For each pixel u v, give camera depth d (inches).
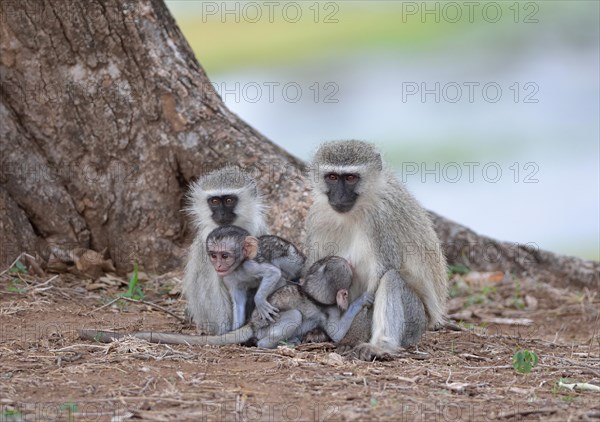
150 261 584.7
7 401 325.4
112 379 356.5
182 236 591.8
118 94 576.1
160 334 420.8
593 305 625.9
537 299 636.7
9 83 569.3
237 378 362.6
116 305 516.7
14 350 400.8
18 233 564.7
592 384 376.2
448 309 606.5
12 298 505.0
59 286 544.7
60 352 396.2
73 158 580.1
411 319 436.8
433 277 459.8
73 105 574.6
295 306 428.5
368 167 439.5
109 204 583.5
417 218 461.1
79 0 564.1
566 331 569.3
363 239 444.8
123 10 571.2
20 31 562.3
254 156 579.5
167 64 583.5
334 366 386.0
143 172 583.8
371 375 372.8
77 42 568.7
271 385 353.4
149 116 579.2
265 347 423.8
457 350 448.1
